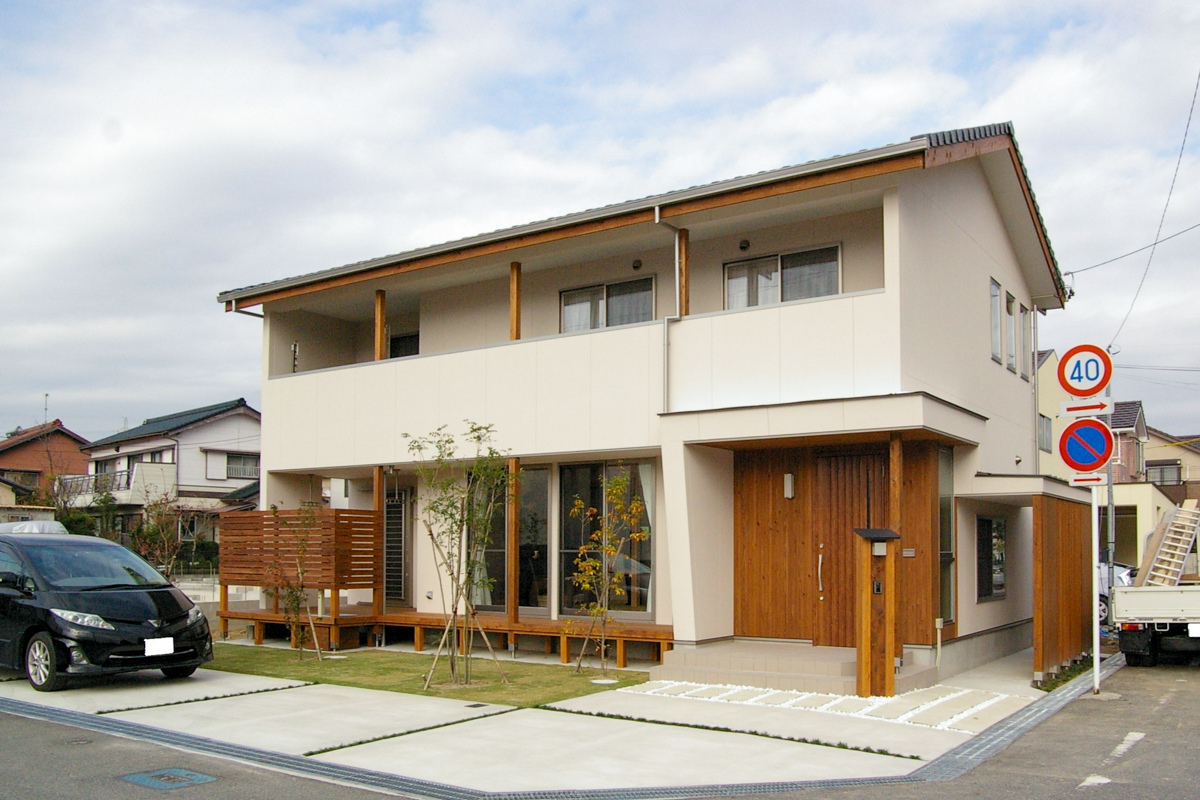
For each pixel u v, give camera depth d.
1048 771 6.52
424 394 13.53
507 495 12.52
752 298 11.98
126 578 10.37
